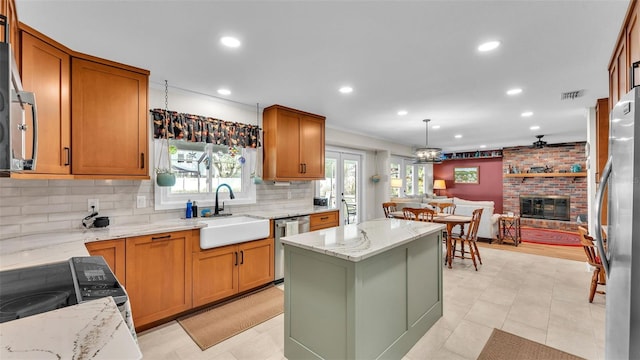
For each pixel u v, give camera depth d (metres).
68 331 0.68
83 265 1.32
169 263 2.45
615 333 1.26
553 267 3.98
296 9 1.69
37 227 2.24
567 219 7.36
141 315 2.29
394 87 3.05
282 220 3.40
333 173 5.79
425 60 2.38
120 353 0.59
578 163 7.20
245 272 3.00
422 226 2.51
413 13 1.73
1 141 0.87
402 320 2.05
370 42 2.09
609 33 1.93
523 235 6.39
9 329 0.69
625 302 1.15
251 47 2.16
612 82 2.10
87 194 2.50
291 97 3.39
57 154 1.99
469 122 4.79
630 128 1.10
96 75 2.23
